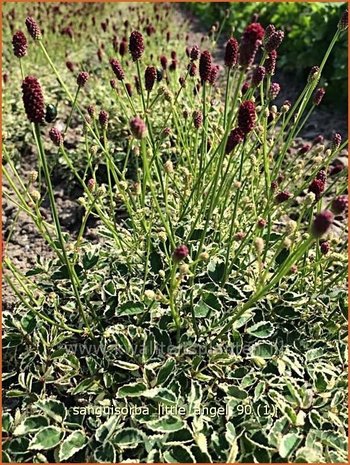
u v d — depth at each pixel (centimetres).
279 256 28
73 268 26
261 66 26
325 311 27
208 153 35
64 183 47
